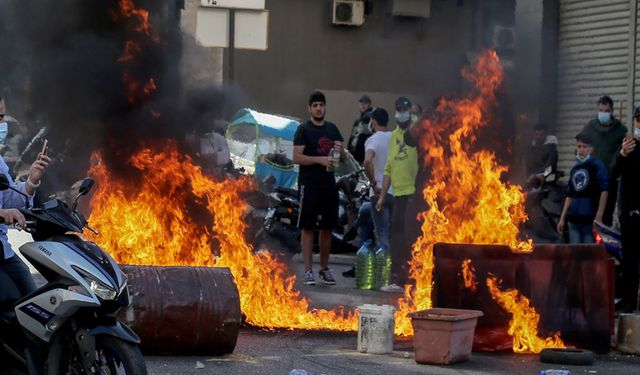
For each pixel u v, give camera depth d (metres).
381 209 18.61
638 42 24.73
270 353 12.49
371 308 12.72
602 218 16.55
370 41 31.58
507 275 13.13
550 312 13.19
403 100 18.14
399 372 11.58
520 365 12.22
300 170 18.17
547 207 21.12
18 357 9.31
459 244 13.21
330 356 12.43
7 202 9.67
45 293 8.95
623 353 13.34
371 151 18.77
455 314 12.49
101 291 8.91
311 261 18.31
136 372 8.84
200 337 11.88
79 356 9.04
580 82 26.20
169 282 11.91
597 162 16.59
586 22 26.05
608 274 13.52
